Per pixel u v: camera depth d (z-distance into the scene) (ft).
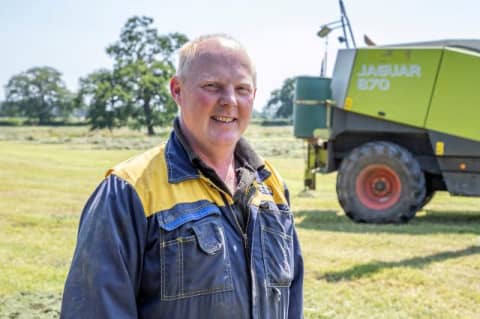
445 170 33.01
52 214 32.78
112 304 6.11
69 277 6.28
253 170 7.57
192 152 6.85
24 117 364.58
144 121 213.25
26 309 15.29
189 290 6.29
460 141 32.30
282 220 7.54
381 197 33.37
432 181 35.78
